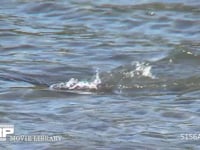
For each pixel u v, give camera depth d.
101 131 40.94
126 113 43.19
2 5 62.91
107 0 63.09
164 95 45.91
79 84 47.22
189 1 62.06
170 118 42.56
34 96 45.53
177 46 54.34
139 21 59.28
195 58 50.91
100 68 50.28
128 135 40.44
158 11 60.81
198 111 43.34
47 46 54.91
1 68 50.34
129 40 56.06
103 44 55.12
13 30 57.94
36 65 51.03
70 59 52.38
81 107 43.88
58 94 45.81
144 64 50.22
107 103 44.56
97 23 59.44
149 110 43.53
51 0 62.91
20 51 54.00
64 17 60.66
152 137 40.22
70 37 56.75
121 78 48.19
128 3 62.31
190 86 47.06
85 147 39.00
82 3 62.50
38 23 59.66
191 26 58.25
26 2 62.88
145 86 47.09
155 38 56.44
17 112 43.22
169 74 48.59
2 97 45.34
